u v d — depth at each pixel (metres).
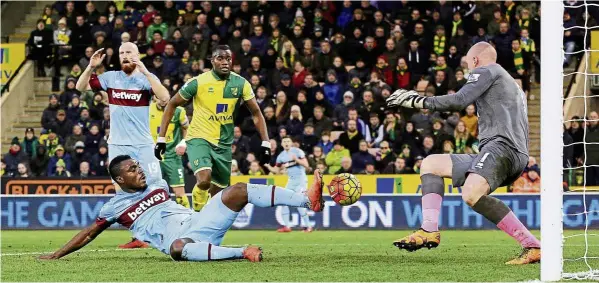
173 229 9.51
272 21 25.84
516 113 9.32
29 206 20.23
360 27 25.55
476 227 18.95
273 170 20.84
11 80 27.12
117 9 27.95
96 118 24.27
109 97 12.59
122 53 12.38
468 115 22.44
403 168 21.30
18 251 12.62
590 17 24.66
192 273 8.58
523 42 24.47
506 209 9.64
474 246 13.12
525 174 20.41
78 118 24.34
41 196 20.20
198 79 12.48
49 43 27.42
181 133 15.16
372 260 10.06
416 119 22.47
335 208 19.61
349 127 22.05
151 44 26.23
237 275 8.41
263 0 26.53
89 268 9.27
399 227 19.36
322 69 25.06
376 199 19.44
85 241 10.28
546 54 8.16
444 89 23.55
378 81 23.56
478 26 25.14
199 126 12.66
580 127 21.16
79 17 27.27
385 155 21.62
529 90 24.58
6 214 20.27
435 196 9.48
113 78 12.53
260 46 25.52
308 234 17.83
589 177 21.03
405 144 21.77
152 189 9.72
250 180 20.86
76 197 20.12
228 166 12.93
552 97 8.10
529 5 25.70
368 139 22.64
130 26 27.14
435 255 11.00
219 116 12.59
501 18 25.25
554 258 7.96
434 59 24.66
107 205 9.91
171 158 15.06
